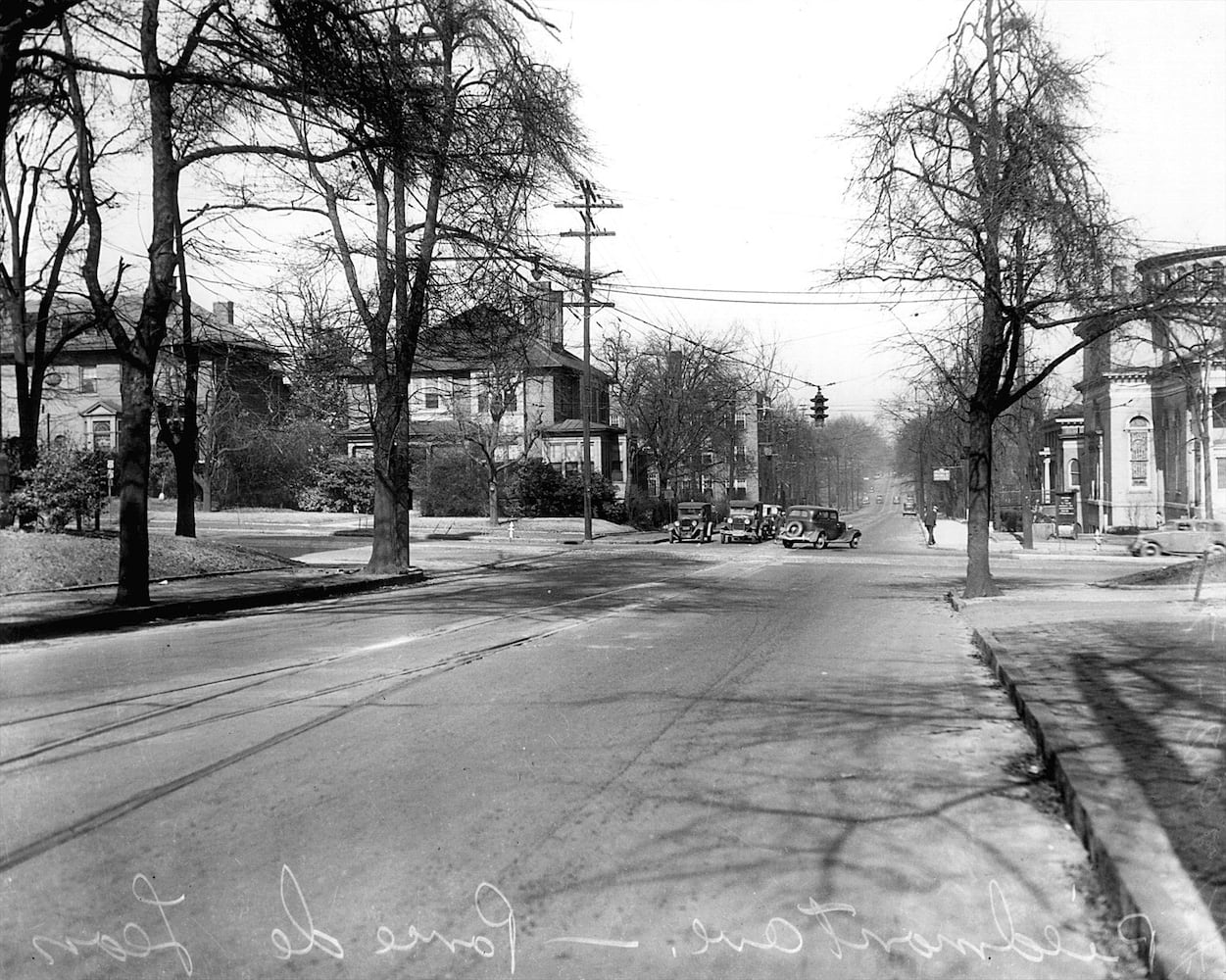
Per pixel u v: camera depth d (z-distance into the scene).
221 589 19.31
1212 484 40.97
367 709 8.74
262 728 7.91
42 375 25.59
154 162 16.89
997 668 10.93
